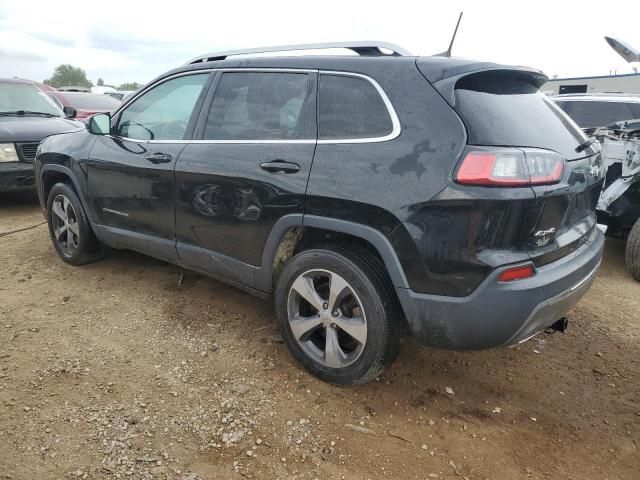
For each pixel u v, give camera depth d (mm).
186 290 4070
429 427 2617
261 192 2924
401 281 2482
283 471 2291
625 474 2373
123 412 2615
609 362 3295
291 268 2896
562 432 2631
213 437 2473
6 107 7406
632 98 7785
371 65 2686
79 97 11773
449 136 2346
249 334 3420
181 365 3047
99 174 3984
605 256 5477
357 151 2596
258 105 3090
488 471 2348
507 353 3348
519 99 2656
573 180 2570
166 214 3543
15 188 6344
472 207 2258
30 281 4195
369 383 2941
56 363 3018
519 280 2328
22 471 2223
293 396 2793
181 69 3600
